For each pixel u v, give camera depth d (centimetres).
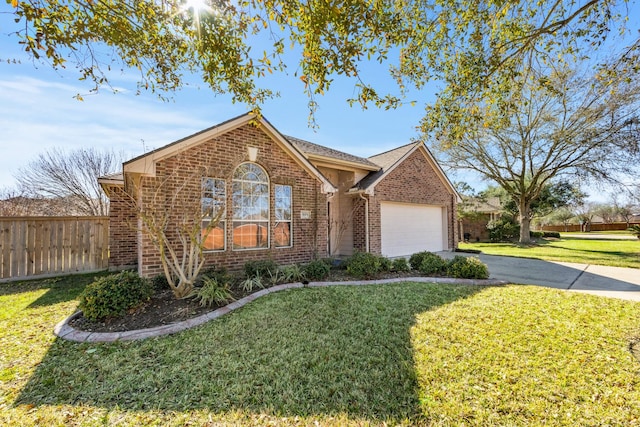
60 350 395
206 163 774
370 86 462
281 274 761
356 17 374
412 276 822
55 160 1762
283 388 309
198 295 559
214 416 269
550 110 1697
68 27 392
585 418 262
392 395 297
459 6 478
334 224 1283
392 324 471
